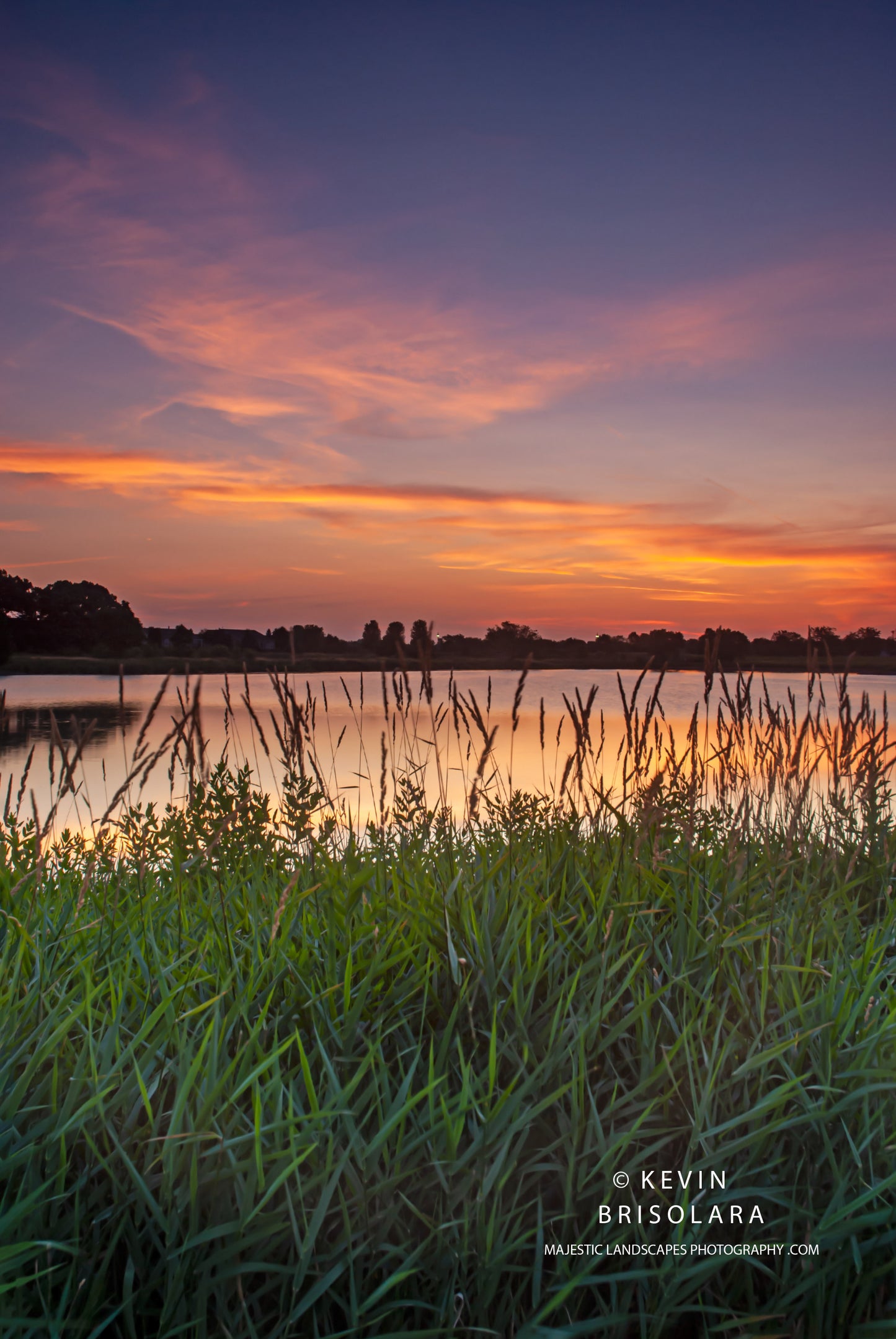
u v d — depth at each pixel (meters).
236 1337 1.57
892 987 2.47
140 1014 2.27
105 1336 1.63
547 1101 1.78
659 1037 2.31
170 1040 2.12
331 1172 1.73
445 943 2.62
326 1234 1.76
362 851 3.71
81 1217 1.70
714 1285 1.85
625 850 3.39
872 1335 1.68
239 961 2.44
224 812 3.72
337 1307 1.71
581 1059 1.99
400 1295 1.69
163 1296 1.65
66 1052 2.07
